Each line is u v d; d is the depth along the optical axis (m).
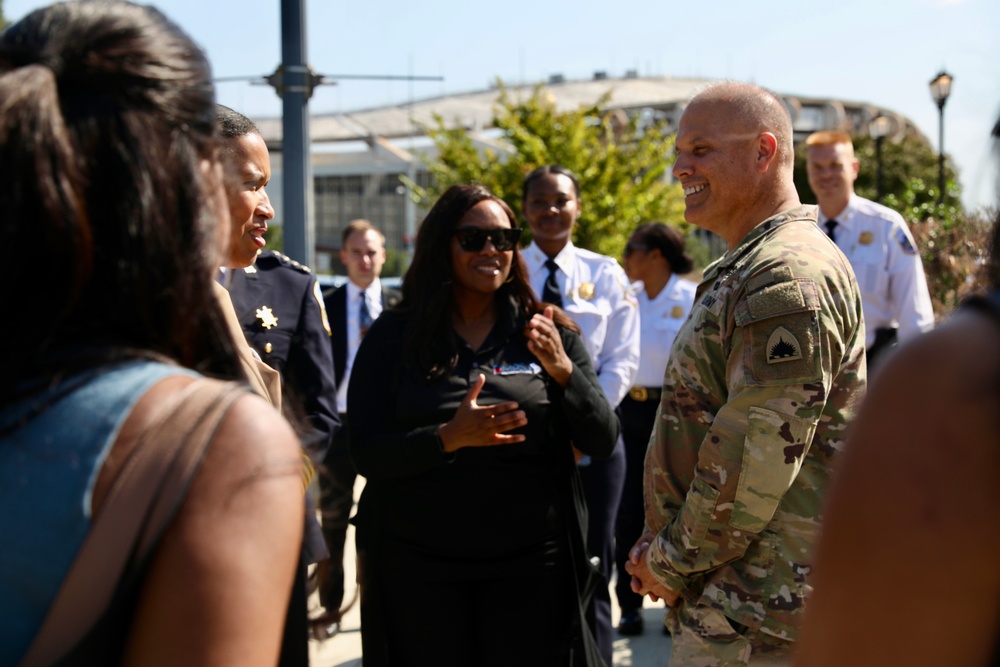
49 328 0.89
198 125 0.98
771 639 2.03
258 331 3.00
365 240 4.98
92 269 0.90
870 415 0.85
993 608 0.79
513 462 2.73
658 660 4.05
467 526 2.68
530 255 4.13
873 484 0.82
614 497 3.72
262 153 2.21
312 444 1.34
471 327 2.92
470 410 2.57
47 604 0.84
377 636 2.73
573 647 2.72
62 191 0.87
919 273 4.47
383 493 2.75
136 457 0.86
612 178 15.21
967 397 0.79
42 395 0.88
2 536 0.85
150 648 0.85
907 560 0.79
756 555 2.06
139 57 0.93
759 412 1.98
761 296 2.02
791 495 2.06
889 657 0.80
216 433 0.89
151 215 0.91
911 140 26.05
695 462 2.23
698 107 2.36
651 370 4.60
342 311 4.97
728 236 2.40
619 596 4.39
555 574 2.73
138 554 0.85
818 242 2.10
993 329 0.80
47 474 0.86
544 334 2.78
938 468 0.79
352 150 38.09
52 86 0.89
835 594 0.85
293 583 0.95
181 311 0.95
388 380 2.87
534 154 14.80
